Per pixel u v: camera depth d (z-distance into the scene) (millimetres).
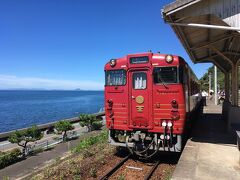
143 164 9320
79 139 17391
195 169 7320
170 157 10203
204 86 63375
